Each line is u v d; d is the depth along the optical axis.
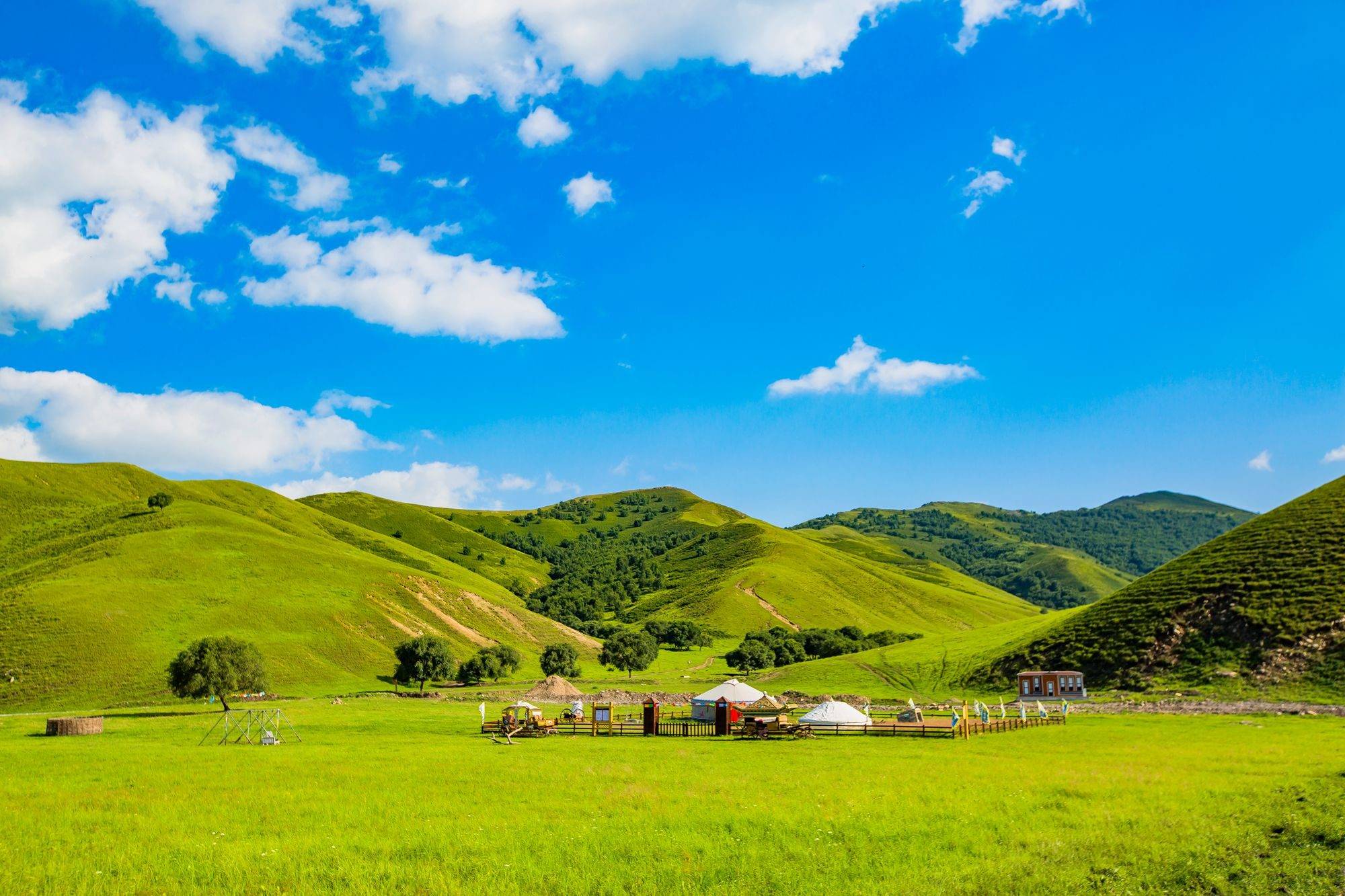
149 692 114.56
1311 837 24.27
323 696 120.50
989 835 25.72
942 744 56.81
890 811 29.39
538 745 58.66
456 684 147.62
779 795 33.00
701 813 29.14
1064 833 25.66
